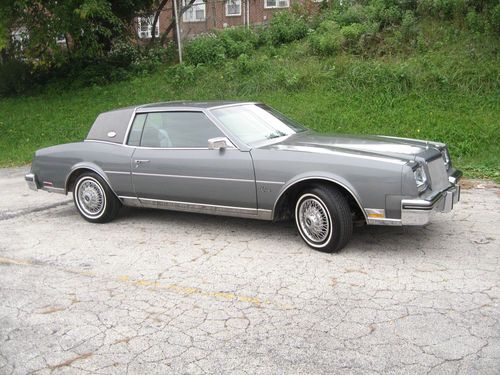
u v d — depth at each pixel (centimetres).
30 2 1625
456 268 480
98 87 1675
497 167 853
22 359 363
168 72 1600
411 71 1201
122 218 699
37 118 1523
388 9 1481
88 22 1683
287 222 640
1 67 1923
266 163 540
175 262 530
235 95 1361
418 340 362
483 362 333
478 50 1227
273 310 416
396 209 486
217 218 674
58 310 434
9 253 581
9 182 1016
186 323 403
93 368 348
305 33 1645
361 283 457
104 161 658
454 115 1048
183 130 610
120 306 437
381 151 520
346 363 339
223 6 2102
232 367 341
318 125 1101
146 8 1880
